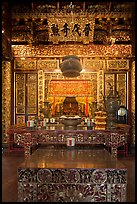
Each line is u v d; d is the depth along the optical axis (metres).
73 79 11.30
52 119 10.50
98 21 10.79
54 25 10.43
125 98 11.27
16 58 11.46
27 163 5.12
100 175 4.75
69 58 7.30
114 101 10.66
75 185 4.76
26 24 10.80
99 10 9.98
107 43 11.40
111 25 10.73
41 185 4.77
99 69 11.37
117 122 10.91
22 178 4.78
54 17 10.08
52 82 11.25
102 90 11.30
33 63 11.49
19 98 11.40
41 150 6.69
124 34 11.19
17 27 10.90
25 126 8.22
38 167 4.80
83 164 5.05
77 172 4.76
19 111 11.35
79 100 11.32
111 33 11.02
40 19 10.27
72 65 7.14
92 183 4.76
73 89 11.15
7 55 10.51
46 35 11.58
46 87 11.41
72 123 7.34
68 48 11.48
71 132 7.05
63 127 7.95
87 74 11.38
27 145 7.04
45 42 11.73
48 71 11.40
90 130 7.06
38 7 9.91
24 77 11.43
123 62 11.41
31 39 11.26
